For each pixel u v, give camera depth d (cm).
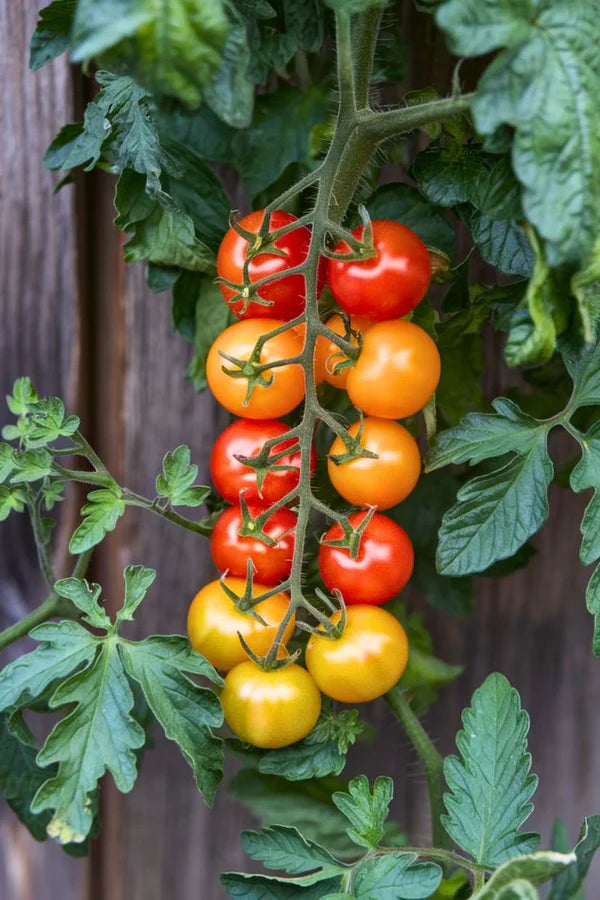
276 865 57
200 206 62
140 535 71
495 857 57
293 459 58
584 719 73
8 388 70
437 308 67
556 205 50
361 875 56
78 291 69
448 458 58
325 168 55
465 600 68
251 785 67
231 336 57
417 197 61
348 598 58
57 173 68
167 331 69
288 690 57
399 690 64
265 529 58
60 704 55
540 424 58
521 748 58
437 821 62
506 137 51
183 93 49
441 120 56
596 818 58
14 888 75
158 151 59
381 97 66
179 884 74
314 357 57
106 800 74
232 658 58
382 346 56
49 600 62
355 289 56
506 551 57
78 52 48
